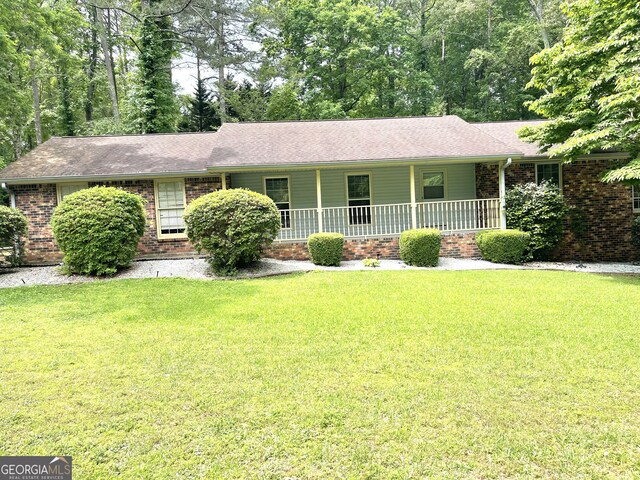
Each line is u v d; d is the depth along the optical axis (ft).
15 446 10.19
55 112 85.25
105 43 83.71
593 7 33.88
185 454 9.84
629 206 43.06
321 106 84.79
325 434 10.54
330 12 86.33
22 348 16.92
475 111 97.76
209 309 22.75
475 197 47.75
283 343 17.24
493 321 19.75
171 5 71.15
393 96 96.12
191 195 41.75
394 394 12.54
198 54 81.30
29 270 34.78
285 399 12.39
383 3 109.29
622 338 17.11
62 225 31.86
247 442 10.27
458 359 15.20
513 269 35.65
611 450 9.73
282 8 85.40
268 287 28.35
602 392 12.49
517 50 87.04
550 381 13.25
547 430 10.57
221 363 15.19
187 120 94.48
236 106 85.56
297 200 46.83
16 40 50.47
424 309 22.07
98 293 27.04
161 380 13.82
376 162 39.34
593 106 34.40
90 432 10.78
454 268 36.35
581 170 43.37
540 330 18.31
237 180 45.83
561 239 41.75
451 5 92.84
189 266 35.83
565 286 27.66
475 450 9.82
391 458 9.57
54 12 54.80
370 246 40.88
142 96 70.69
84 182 40.22
